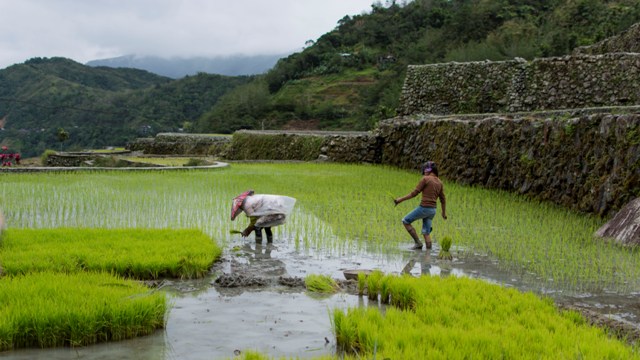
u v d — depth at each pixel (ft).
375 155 96.63
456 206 46.75
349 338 17.10
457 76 94.48
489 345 15.62
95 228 33.09
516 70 85.92
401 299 21.42
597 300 22.70
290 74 325.42
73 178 63.31
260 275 26.23
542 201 49.78
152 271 25.41
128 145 184.03
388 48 308.60
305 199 50.19
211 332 18.57
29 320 17.22
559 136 49.01
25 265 23.81
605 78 74.69
